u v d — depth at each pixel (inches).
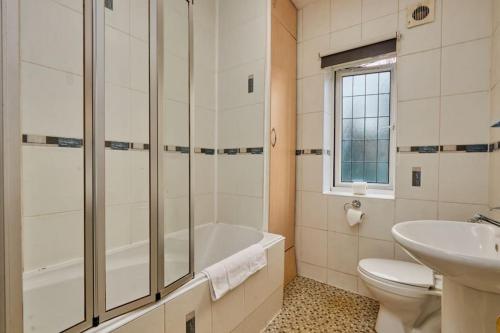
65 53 52.0
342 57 83.5
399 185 73.4
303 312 71.7
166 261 48.8
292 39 90.3
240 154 85.6
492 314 33.2
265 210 79.7
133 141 65.5
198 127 86.3
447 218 66.6
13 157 27.8
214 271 50.6
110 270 55.2
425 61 69.1
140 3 66.1
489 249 42.9
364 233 79.7
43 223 49.7
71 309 43.9
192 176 52.6
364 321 67.2
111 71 60.6
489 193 61.0
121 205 63.1
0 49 26.6
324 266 88.0
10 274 27.7
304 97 91.9
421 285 53.6
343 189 90.4
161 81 44.6
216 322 50.7
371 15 77.9
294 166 92.9
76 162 54.0
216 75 91.8
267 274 66.7
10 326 27.6
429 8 68.3
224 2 89.7
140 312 38.6
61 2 51.2
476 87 62.8
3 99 27.0
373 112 86.4
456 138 65.3
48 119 49.9
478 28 62.5
